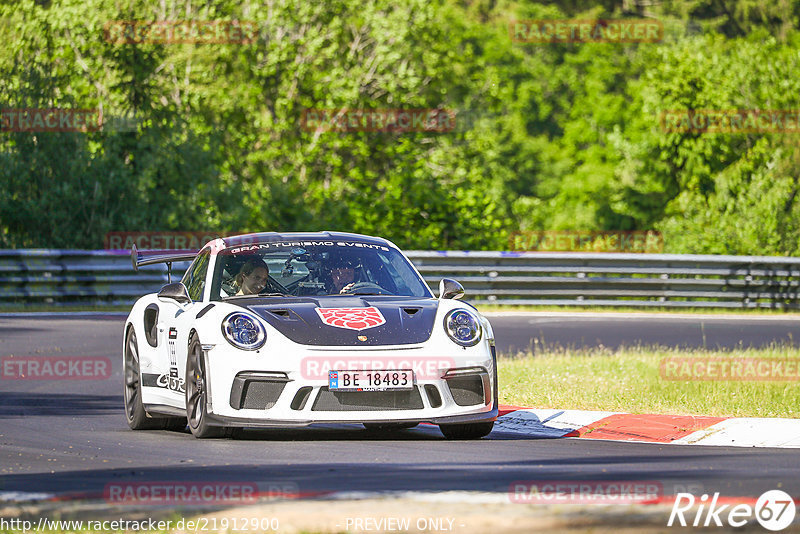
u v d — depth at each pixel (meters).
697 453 25.27
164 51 115.50
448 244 98.38
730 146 161.12
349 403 26.12
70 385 41.62
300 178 127.81
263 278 29.70
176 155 104.94
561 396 34.47
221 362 26.67
